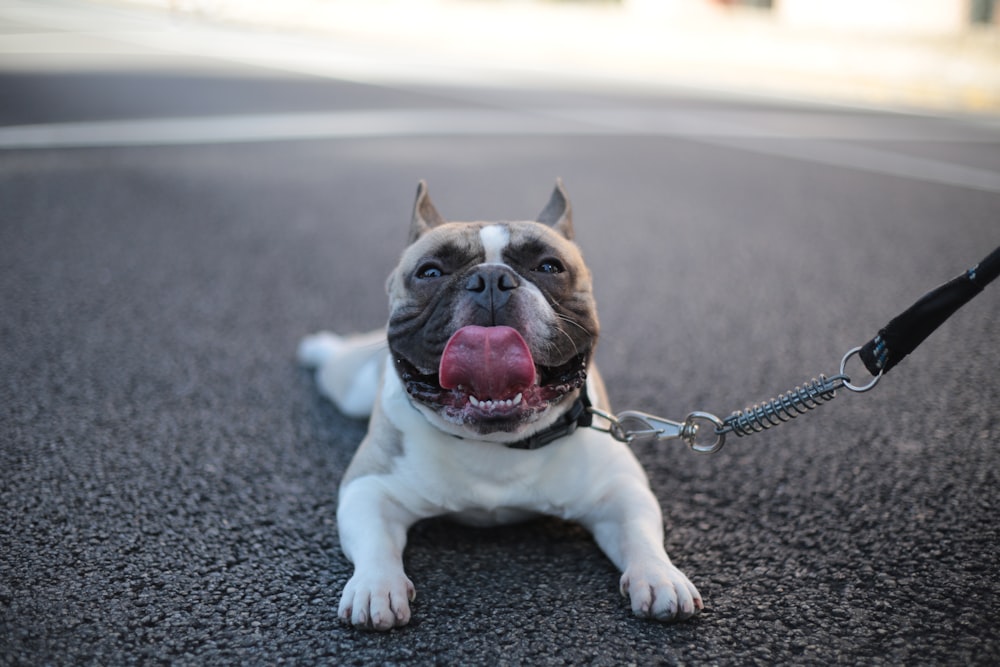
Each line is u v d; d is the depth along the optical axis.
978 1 5.59
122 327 1.46
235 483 1.04
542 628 0.81
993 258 0.79
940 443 1.12
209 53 5.16
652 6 6.96
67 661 0.75
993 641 0.78
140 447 1.10
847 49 5.05
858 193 2.44
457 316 0.87
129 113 3.25
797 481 1.05
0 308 1.50
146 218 2.06
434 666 0.76
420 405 0.91
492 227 0.96
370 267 1.80
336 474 1.07
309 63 4.87
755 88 4.59
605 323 1.54
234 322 1.51
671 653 0.78
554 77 4.75
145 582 0.86
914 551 0.91
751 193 2.43
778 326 1.52
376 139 2.98
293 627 0.81
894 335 0.83
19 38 5.46
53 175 2.38
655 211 2.25
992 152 3.02
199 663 0.76
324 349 1.34
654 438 1.16
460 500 0.94
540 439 0.92
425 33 6.58
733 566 0.90
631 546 0.87
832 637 0.79
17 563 0.87
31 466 1.04
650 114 3.67
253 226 2.04
